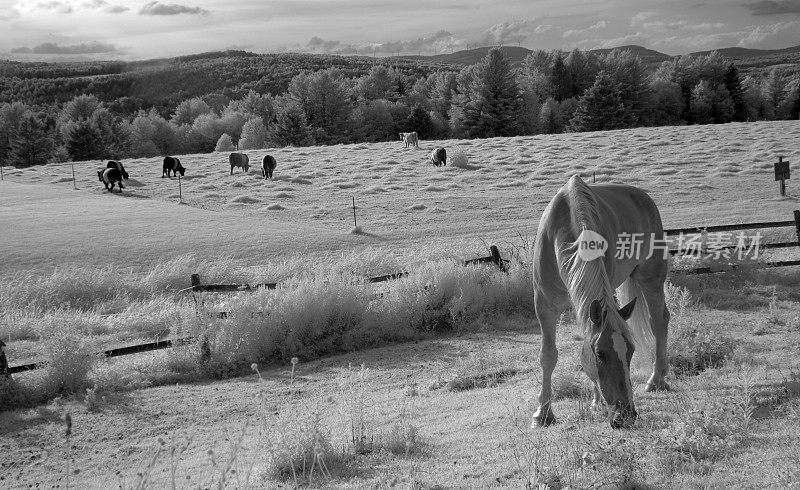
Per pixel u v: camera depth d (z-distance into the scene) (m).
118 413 8.09
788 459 4.09
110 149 76.19
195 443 6.81
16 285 16.27
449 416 6.64
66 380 8.97
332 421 6.82
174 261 17.67
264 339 10.23
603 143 43.81
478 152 43.66
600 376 4.85
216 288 11.01
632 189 7.13
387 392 8.05
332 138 82.94
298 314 10.51
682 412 5.19
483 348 9.79
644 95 84.38
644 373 7.15
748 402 5.07
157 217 26.05
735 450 4.48
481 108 78.38
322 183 34.84
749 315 10.00
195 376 9.63
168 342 9.98
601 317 4.91
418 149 46.81
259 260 19.83
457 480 4.59
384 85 108.69
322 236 22.70
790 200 24.70
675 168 33.50
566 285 5.56
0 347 8.80
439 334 11.03
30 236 22.48
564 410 6.10
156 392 8.91
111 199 31.05
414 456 5.38
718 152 37.78
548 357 5.92
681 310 8.53
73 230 23.48
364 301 11.18
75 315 12.76
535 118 81.31
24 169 42.78
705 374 6.84
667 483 4.03
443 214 26.48
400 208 28.03
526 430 5.60
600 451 4.37
